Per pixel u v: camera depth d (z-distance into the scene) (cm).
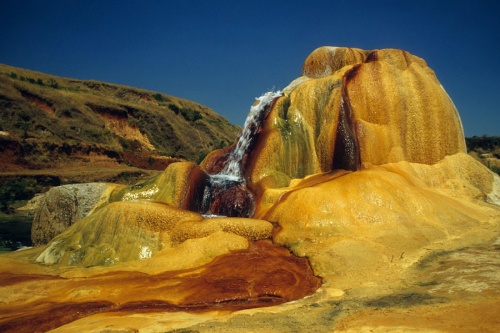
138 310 859
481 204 1489
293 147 1617
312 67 2112
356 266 1027
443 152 1622
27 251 1357
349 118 1581
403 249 1111
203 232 1209
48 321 819
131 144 6862
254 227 1248
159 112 8094
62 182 4300
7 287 995
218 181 1569
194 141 8238
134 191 1498
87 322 793
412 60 1742
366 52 2041
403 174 1475
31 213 3412
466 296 790
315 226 1217
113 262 1155
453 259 1020
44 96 6338
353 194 1288
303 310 800
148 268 1095
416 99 1628
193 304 886
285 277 1000
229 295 912
